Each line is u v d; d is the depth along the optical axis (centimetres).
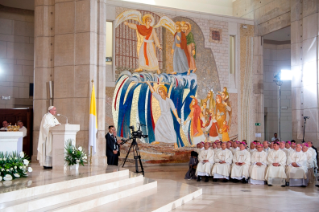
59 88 1254
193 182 1148
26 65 1608
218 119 1716
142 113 1564
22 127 1240
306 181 1069
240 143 1185
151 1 1820
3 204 523
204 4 1950
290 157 1112
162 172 1352
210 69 1720
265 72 2148
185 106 1645
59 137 882
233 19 1795
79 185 707
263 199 852
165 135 1595
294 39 1602
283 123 2138
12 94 1576
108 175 811
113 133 1209
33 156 1253
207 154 1194
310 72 1509
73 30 1253
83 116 1227
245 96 1791
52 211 541
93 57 1250
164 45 1634
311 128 1493
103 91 1279
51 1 1298
